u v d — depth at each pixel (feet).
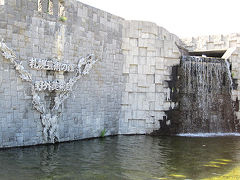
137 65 73.92
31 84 52.44
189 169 43.68
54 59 55.98
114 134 71.41
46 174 38.81
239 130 79.82
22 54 51.13
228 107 79.61
